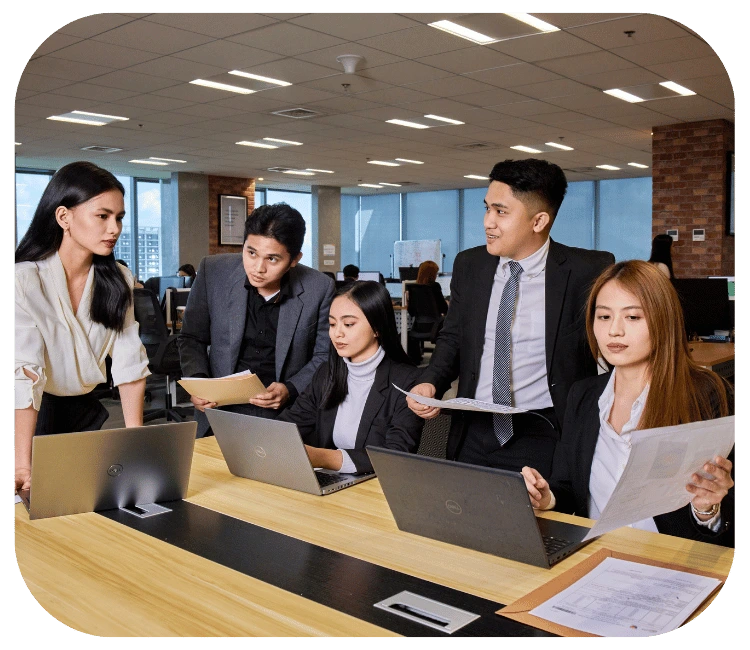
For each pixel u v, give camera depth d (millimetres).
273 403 2434
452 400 1967
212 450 2357
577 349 2287
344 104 7977
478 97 7645
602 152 11250
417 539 1576
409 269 11836
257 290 2666
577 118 8742
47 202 2092
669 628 1166
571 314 2275
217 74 6715
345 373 2275
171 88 7246
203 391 2285
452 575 1388
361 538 1582
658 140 9266
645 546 1509
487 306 2402
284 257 2396
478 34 5621
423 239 16969
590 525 1620
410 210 17156
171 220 13891
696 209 9070
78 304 2186
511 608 1239
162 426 1768
